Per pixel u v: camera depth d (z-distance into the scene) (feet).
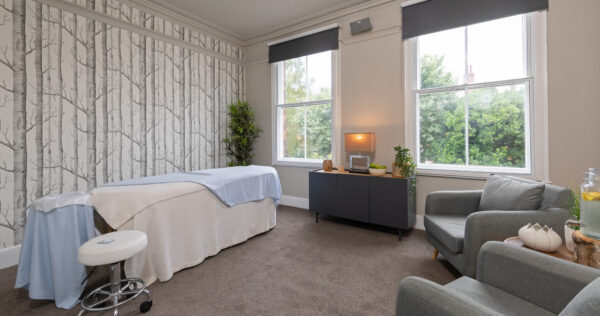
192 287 6.48
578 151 8.07
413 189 10.02
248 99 16.02
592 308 1.99
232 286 6.52
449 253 6.62
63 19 8.94
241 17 13.08
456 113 10.20
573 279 3.17
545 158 8.50
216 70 14.28
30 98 8.34
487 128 9.69
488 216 5.72
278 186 10.72
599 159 7.82
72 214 5.69
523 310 3.38
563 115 8.21
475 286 3.96
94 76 9.68
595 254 3.85
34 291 5.54
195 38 13.24
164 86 11.91
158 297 6.08
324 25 12.96
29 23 8.29
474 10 9.33
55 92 8.81
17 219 8.18
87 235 5.85
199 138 13.47
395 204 9.47
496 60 9.49
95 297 5.98
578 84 8.00
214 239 8.10
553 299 3.32
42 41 8.54
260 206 10.03
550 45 8.32
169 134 12.14
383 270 7.28
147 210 6.52
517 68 9.16
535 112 8.66
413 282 3.07
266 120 15.29
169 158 12.14
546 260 3.49
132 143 10.80
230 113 14.87
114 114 10.25
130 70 10.70
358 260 7.89
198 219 7.61
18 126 8.16
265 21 13.52
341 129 12.54
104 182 9.98
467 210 7.83
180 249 7.17
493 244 4.07
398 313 3.17
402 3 10.57
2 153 7.90
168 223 6.84
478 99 9.80
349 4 11.78
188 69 12.90
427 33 10.18
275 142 14.92
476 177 9.51
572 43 8.04
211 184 7.96
